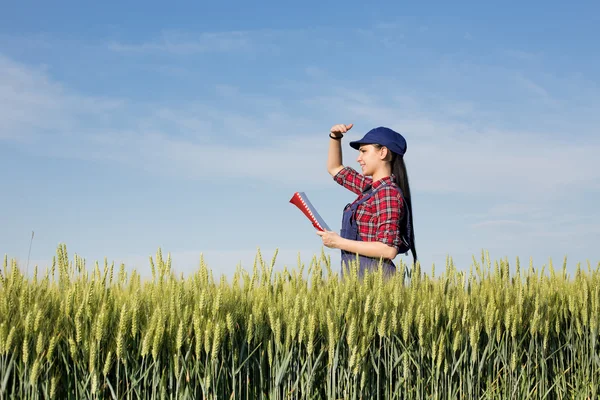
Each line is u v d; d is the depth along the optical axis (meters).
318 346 3.21
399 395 3.29
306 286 3.36
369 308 3.23
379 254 3.87
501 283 4.04
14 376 2.45
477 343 3.56
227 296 3.04
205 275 3.10
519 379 3.84
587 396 4.07
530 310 4.03
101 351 2.65
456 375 3.59
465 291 3.84
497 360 3.73
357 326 3.16
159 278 2.97
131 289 2.96
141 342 2.72
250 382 3.05
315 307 3.13
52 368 2.60
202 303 2.76
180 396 2.67
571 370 4.20
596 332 4.14
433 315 3.45
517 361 3.85
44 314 2.62
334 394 2.99
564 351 4.28
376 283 3.41
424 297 3.57
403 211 4.08
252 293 3.19
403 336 3.25
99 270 2.92
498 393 3.67
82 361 2.62
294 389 2.99
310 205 4.21
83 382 2.57
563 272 4.50
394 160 4.27
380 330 3.14
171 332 2.72
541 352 3.96
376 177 4.29
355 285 3.35
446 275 3.81
